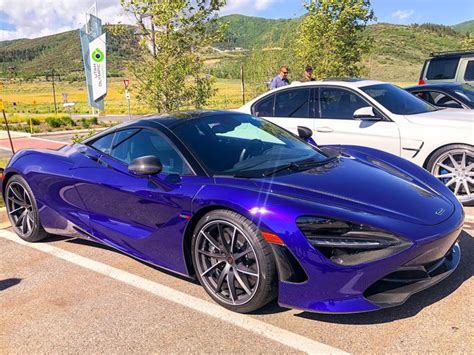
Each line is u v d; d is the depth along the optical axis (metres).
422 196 3.11
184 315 2.98
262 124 4.10
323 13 14.48
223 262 3.04
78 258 4.04
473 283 3.15
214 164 3.34
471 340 2.52
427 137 5.09
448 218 2.91
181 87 8.89
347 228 2.67
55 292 3.40
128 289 3.39
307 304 2.72
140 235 3.57
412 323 2.72
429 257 2.77
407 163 3.90
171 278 3.55
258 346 2.59
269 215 2.75
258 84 23.83
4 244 4.48
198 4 8.80
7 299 3.34
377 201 2.91
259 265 2.78
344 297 2.66
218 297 3.06
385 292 2.74
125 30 8.97
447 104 7.67
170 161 3.46
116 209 3.72
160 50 8.91
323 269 2.63
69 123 31.11
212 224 3.02
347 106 5.81
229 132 3.76
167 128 3.63
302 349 2.54
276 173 3.23
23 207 4.54
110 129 4.16
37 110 66.88
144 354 2.58
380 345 2.53
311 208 2.74
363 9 14.10
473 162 4.91
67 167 4.12
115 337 2.76
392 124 5.39
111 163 3.86
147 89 8.92
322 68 14.45
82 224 4.08
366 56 15.27
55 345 2.71
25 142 18.83
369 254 2.62
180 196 3.18
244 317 2.92
